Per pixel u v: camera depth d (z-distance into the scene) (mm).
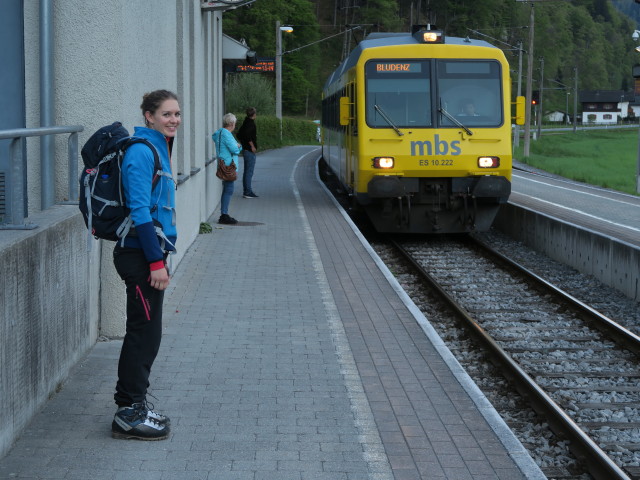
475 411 5828
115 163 4902
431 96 15867
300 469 4801
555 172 44875
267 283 10430
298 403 5961
